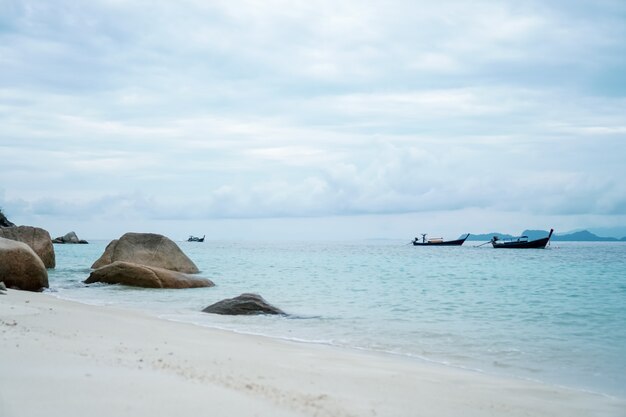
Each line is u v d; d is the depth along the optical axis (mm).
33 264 22938
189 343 10953
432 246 170500
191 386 6270
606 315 18797
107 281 26984
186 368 7676
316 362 10047
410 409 6984
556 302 22766
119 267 26828
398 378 9047
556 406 7984
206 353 9758
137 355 8422
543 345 13344
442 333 14961
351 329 15531
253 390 6637
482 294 26016
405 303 22328
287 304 21906
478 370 10547
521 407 7773
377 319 17625
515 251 111062
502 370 10656
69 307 15750
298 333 14664
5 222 100625
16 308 13352
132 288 25891
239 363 8984
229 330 14609
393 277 36719
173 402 5520
